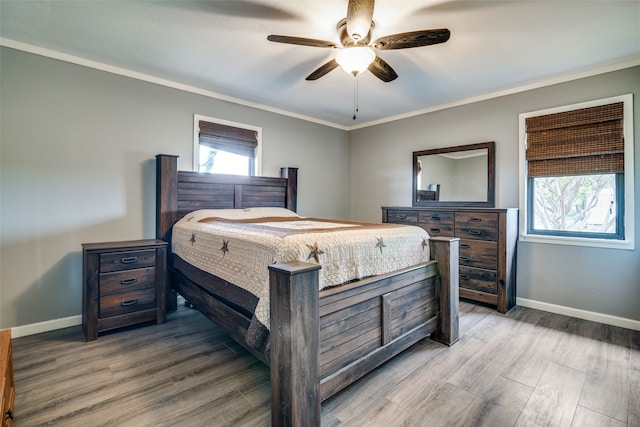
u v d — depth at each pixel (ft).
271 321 4.61
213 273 7.23
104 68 9.41
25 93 8.25
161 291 9.12
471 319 9.57
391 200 15.08
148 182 10.32
